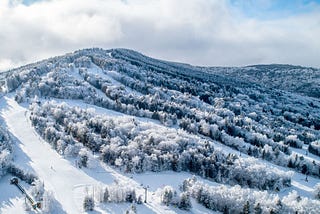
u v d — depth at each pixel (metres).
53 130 187.38
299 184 179.38
